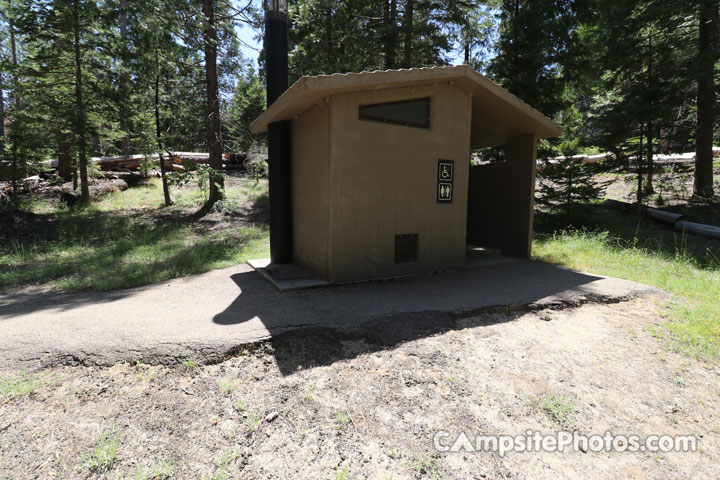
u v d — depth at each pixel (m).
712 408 2.49
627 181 11.42
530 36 10.13
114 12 11.41
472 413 2.40
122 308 4.20
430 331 3.49
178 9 11.28
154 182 16.08
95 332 3.40
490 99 5.75
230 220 11.65
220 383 2.69
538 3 9.80
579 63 10.82
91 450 2.08
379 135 5.08
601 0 10.40
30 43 12.06
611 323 3.79
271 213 6.28
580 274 5.59
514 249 7.16
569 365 2.98
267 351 3.13
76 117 11.19
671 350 3.22
